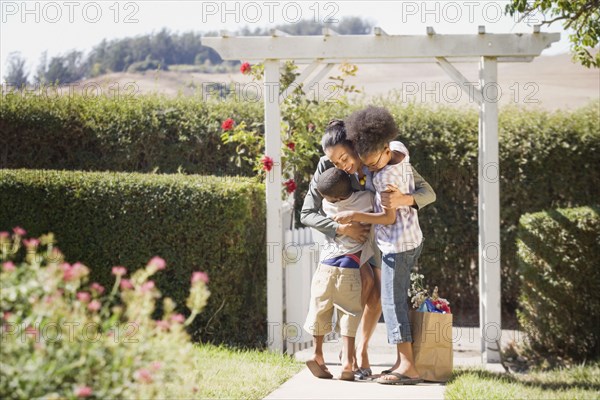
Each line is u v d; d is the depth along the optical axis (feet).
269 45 25.98
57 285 14.60
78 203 27.84
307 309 27.94
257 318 28.73
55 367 12.84
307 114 29.40
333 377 22.00
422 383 21.31
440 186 34.60
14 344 12.83
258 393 19.74
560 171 33.76
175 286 27.53
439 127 34.37
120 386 13.00
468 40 25.29
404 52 25.52
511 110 34.96
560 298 27.40
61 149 36.35
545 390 21.06
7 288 13.91
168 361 13.76
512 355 28.86
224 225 27.09
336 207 21.31
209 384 20.40
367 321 22.08
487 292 25.75
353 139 20.30
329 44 25.75
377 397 19.26
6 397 12.35
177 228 27.37
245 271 28.43
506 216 34.17
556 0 26.50
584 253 27.02
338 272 21.48
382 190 20.43
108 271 27.86
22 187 28.07
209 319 27.48
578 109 34.65
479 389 19.61
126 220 27.66
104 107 36.22
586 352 27.63
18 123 36.14
